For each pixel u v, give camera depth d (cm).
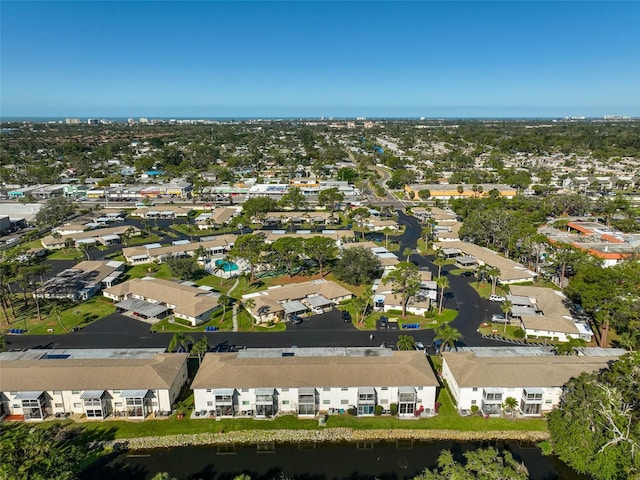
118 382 7781
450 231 19150
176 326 10962
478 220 18012
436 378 8194
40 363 8256
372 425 7569
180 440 7219
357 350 9025
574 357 8488
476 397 7875
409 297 11869
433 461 6894
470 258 15762
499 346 9994
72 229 19500
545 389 7812
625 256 14412
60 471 5781
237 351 9562
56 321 11300
